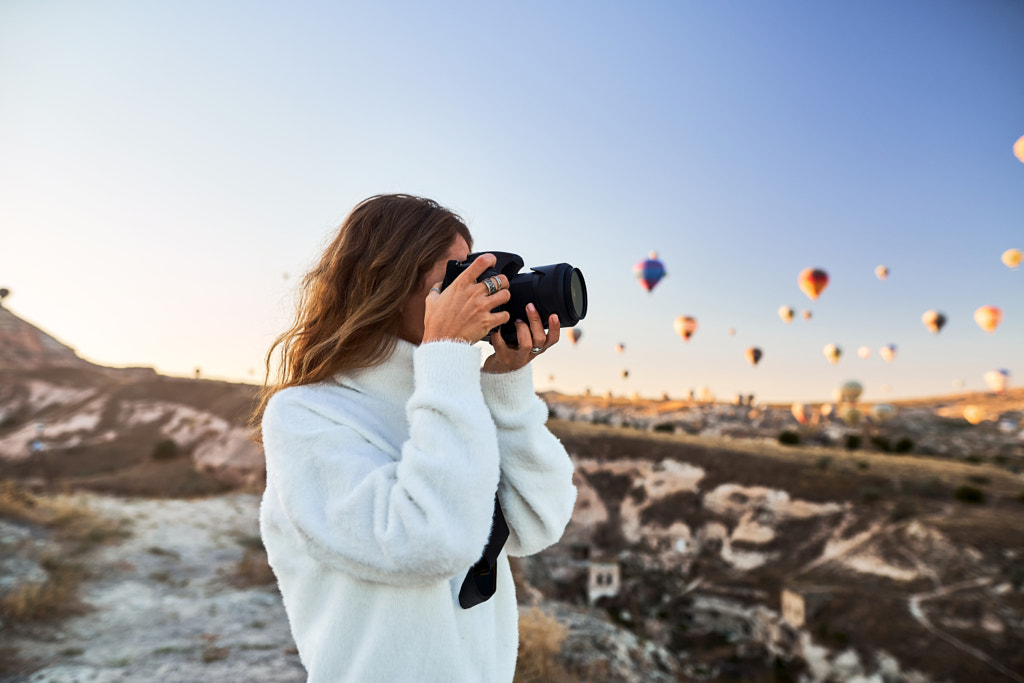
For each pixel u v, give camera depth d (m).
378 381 0.98
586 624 6.61
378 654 0.83
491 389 1.00
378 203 1.07
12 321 80.50
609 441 57.38
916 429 97.44
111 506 14.09
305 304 1.13
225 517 14.87
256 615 7.00
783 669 33.34
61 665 5.11
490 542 0.99
